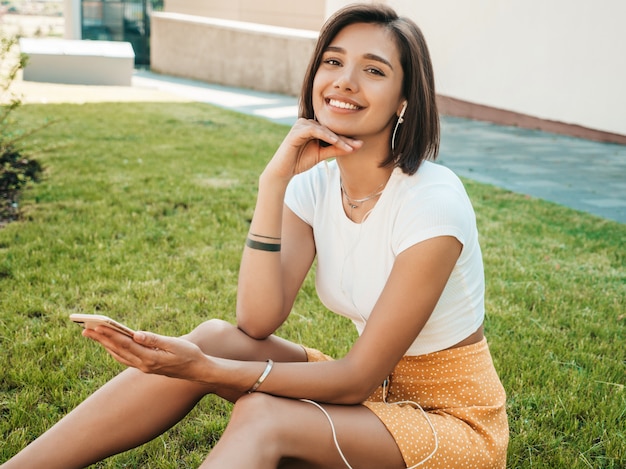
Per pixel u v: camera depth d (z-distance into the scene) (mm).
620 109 10086
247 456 1631
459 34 12609
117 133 9031
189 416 2764
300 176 2240
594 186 7730
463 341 2033
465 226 1927
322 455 1765
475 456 1869
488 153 9500
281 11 19297
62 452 1882
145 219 5309
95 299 3785
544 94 11258
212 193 6219
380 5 1984
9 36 8453
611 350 3494
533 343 3516
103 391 1935
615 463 2551
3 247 4586
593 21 10258
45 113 10227
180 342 1771
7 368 3012
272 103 13992
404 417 1857
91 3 20891
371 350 1874
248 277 2113
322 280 2178
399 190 1974
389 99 1946
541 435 2684
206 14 21453
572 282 4457
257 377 1814
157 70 18766
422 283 1885
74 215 5324
